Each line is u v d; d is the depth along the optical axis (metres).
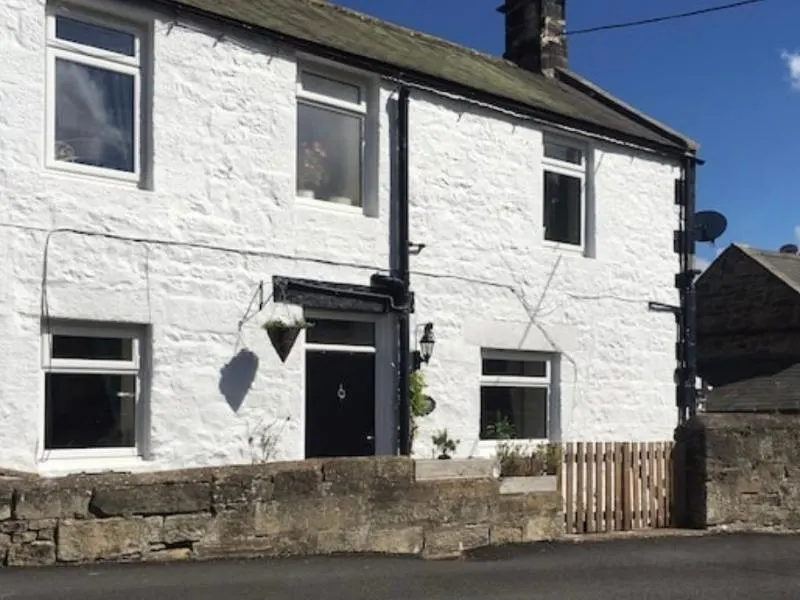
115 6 9.56
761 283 23.62
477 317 12.36
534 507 9.88
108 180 9.58
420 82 11.95
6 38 8.90
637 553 9.57
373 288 11.42
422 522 8.89
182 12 10.00
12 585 6.53
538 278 13.07
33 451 8.84
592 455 10.83
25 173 8.95
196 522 7.69
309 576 7.42
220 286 10.14
